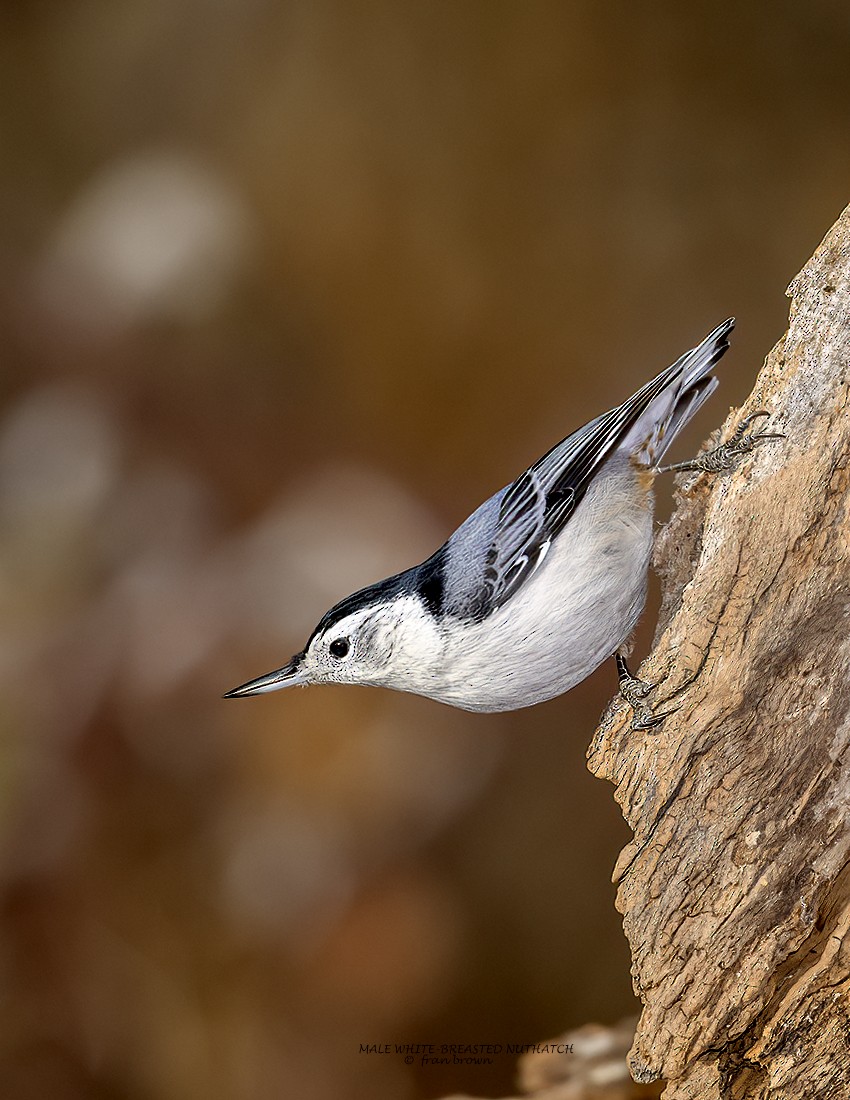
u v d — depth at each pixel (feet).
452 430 15.92
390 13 18.21
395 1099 13.10
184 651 13.34
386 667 12.57
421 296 16.67
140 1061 13.10
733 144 16.94
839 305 12.42
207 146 18.31
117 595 13.43
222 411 16.05
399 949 13.19
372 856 13.25
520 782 13.34
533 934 13.24
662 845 12.42
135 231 17.26
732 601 12.42
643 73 17.52
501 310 16.51
